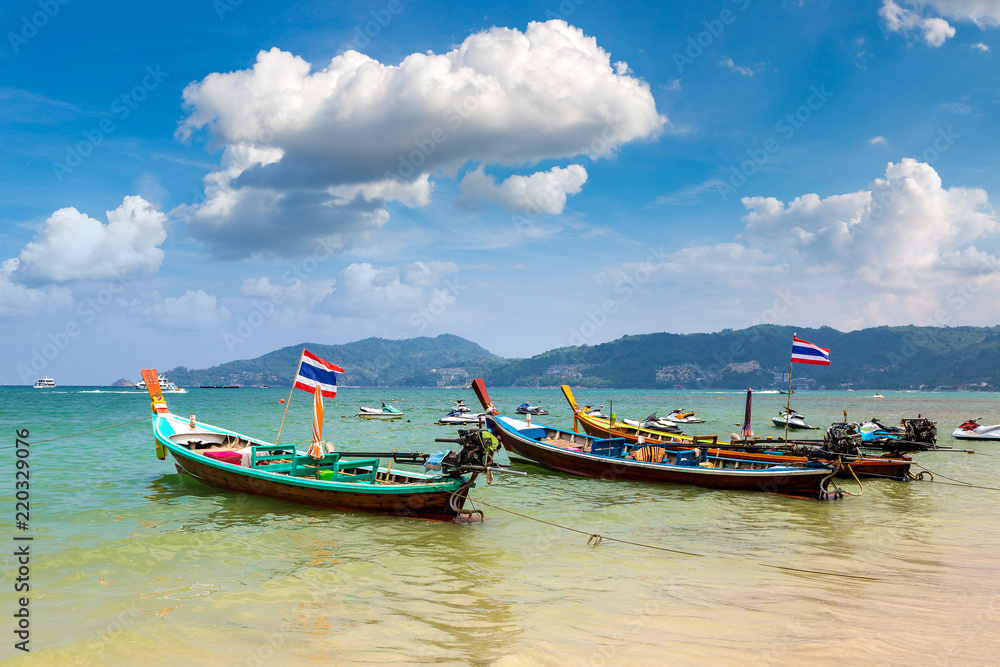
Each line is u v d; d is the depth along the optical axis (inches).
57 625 359.9
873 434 1253.1
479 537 581.9
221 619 373.1
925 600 410.6
